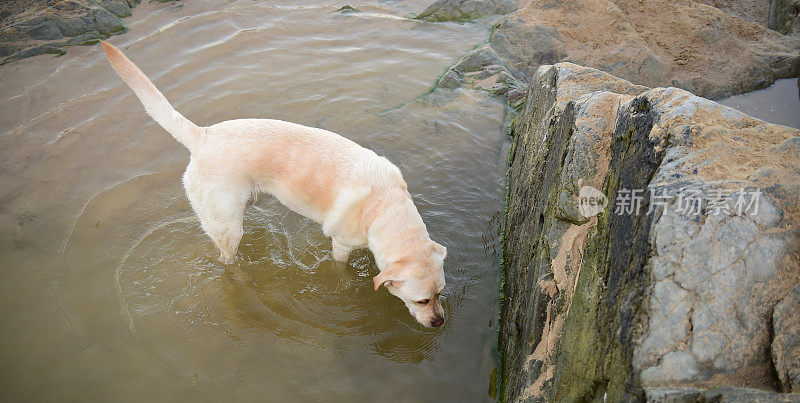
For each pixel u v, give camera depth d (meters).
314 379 3.47
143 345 3.64
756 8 7.58
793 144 1.98
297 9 7.88
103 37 6.92
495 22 7.62
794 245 1.74
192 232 4.46
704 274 1.72
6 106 5.70
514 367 3.08
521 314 3.21
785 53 6.29
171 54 6.64
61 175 4.91
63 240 4.32
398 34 7.36
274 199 4.92
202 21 7.41
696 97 2.29
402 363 3.60
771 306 1.68
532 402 2.51
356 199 3.63
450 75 6.43
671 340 1.67
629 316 1.82
